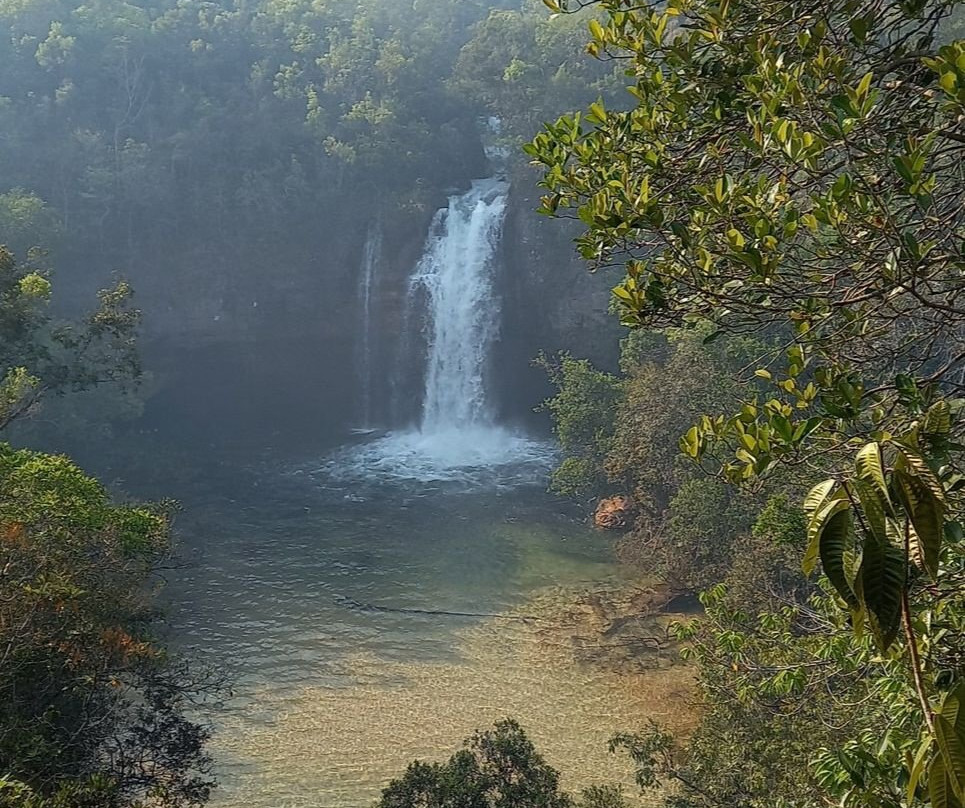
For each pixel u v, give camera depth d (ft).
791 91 13.73
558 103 133.08
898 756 15.96
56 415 112.06
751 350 80.79
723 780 36.70
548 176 17.08
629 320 15.69
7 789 26.99
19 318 71.87
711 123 16.52
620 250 17.34
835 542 7.01
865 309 16.19
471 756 42.01
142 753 46.19
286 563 92.58
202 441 136.87
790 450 13.05
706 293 14.82
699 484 73.51
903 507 7.05
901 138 14.43
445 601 83.92
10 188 129.70
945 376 16.17
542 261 135.64
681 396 83.25
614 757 59.62
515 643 75.72
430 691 68.64
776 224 15.05
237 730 63.26
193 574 89.35
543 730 63.16
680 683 68.03
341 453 133.08
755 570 54.95
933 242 13.85
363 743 62.13
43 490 45.65
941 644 15.02
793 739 33.50
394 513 107.55
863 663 23.22
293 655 74.02
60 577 37.35
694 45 16.37
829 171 13.74
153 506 62.75
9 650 34.42
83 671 40.93
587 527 101.30
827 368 15.03
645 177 15.21
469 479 120.47
